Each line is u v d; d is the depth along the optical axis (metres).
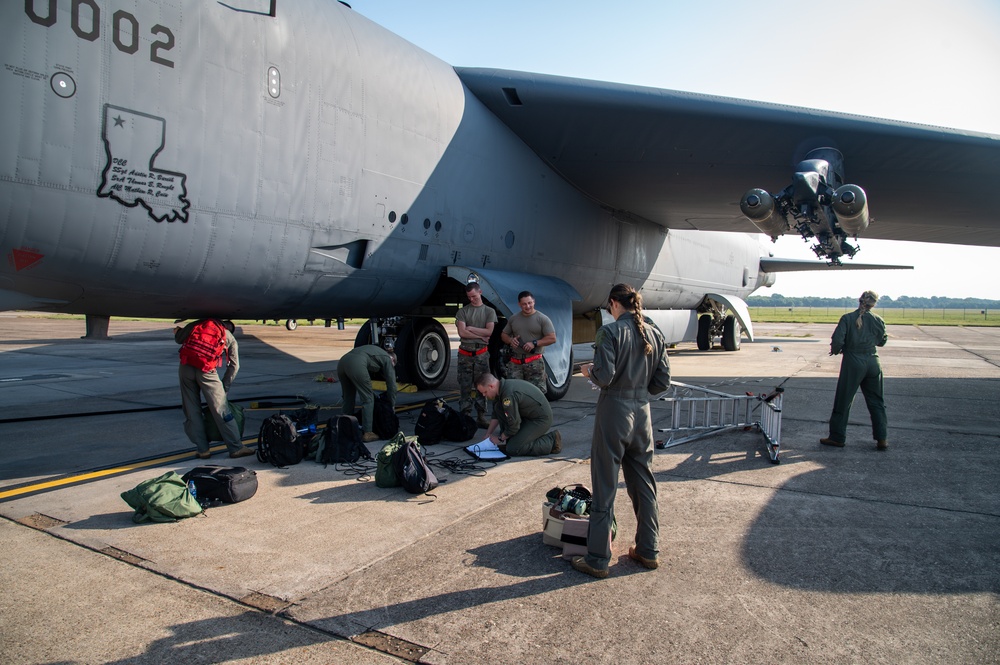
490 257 9.73
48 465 6.21
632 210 12.98
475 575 3.79
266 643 3.05
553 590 3.61
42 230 5.43
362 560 3.99
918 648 3.02
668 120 8.82
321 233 7.38
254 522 4.64
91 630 3.15
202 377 6.18
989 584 3.70
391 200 8.05
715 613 3.36
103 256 5.84
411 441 5.47
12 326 29.59
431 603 3.45
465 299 10.39
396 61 8.20
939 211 10.92
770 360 17.34
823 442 7.14
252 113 6.55
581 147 10.01
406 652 2.98
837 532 4.50
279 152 6.82
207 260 6.51
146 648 3.00
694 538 4.39
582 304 12.92
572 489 4.44
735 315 18.16
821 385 12.20
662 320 16.47
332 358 17.02
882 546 4.26
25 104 5.12
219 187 6.37
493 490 5.42
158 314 7.07
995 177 9.11
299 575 3.77
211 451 6.77
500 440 6.71
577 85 8.97
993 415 9.09
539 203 10.52
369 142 7.73
